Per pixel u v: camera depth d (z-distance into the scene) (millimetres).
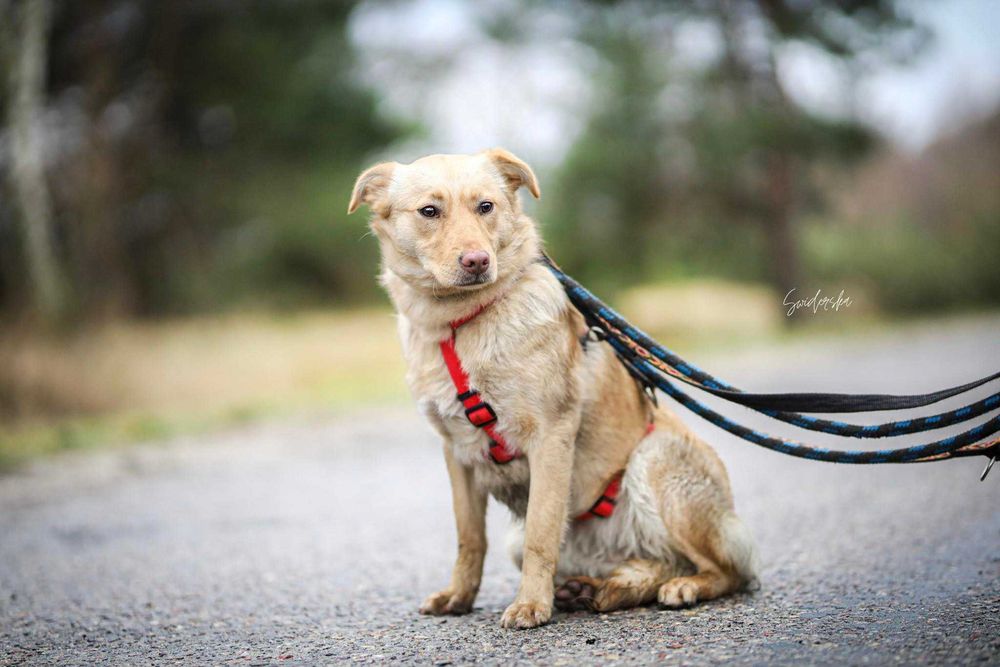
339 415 11562
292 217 23219
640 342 3598
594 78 23562
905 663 2668
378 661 3066
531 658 2977
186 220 23828
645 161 24047
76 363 12352
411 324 3693
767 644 2961
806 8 22922
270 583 4383
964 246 33469
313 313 23812
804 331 24375
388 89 24578
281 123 22141
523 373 3479
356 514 6137
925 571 3898
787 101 23531
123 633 3633
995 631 2924
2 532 5906
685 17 23047
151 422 10875
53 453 9172
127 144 21203
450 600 3699
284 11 20188
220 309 23234
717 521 3740
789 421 3271
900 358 15633
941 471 6629
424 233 3645
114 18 19266
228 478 7715
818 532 4941
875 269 30250
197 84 21734
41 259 14461
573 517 3803
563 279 3750
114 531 5809
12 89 14484
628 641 3100
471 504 3793
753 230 26609
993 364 13344
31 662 3287
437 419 3672
